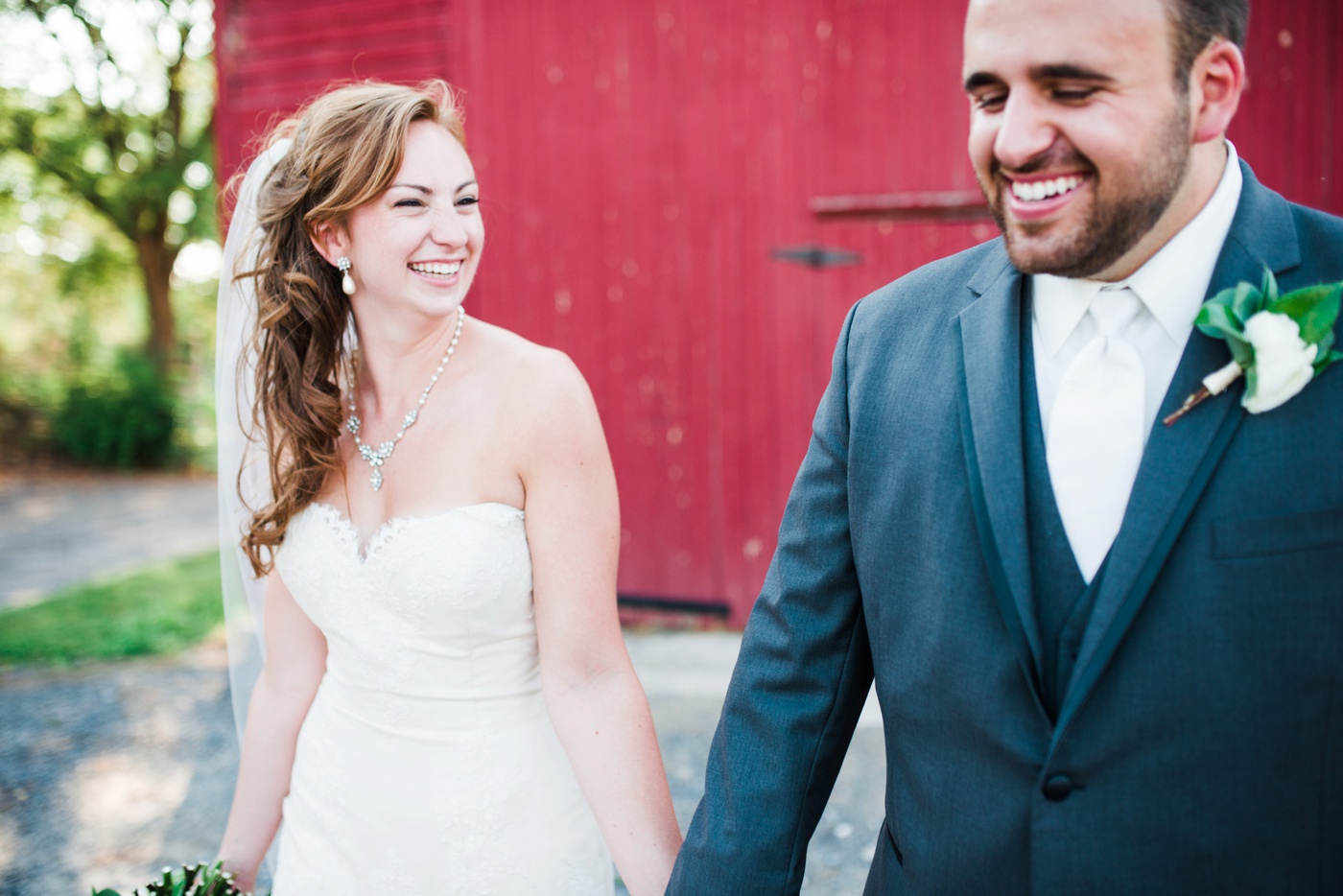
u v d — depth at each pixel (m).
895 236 3.91
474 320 1.63
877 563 1.17
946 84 3.76
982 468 1.05
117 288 16.19
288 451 1.64
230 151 4.85
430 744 1.55
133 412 13.05
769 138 4.02
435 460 1.55
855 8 3.84
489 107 4.41
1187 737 0.96
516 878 1.55
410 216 1.47
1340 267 0.98
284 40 4.70
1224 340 0.98
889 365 1.20
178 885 1.57
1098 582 1.00
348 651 1.57
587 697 1.51
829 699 1.26
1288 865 0.96
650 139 4.20
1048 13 0.89
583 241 4.34
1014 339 1.09
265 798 1.73
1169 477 0.96
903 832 1.17
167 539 8.59
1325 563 0.93
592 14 4.21
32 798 3.38
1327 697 0.94
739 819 1.24
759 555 4.23
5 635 5.19
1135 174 0.91
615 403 4.38
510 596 1.52
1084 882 1.00
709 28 4.06
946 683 1.09
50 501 10.95
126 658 4.82
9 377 14.31
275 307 1.60
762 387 4.15
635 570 4.43
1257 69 3.45
